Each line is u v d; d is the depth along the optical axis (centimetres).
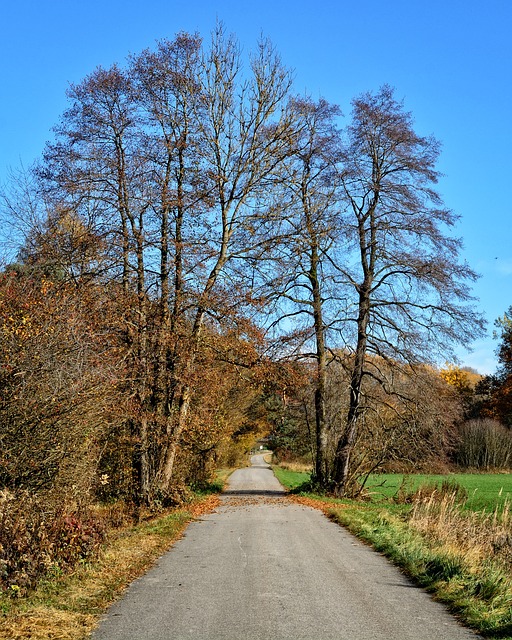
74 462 1090
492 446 5072
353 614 762
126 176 2016
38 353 998
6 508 894
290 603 814
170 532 1473
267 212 2359
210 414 2453
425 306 2553
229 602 818
